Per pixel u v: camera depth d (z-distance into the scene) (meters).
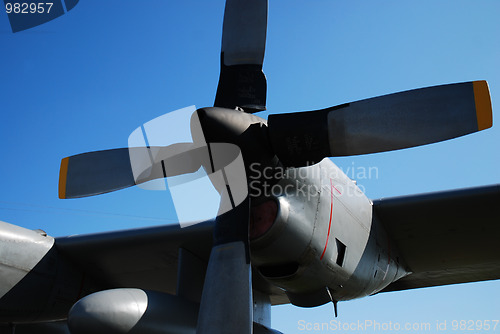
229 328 4.07
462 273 6.75
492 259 6.29
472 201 5.37
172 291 7.71
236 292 4.16
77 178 5.23
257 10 4.94
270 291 6.84
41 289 6.44
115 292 4.98
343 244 4.91
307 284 4.81
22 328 7.30
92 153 5.27
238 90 4.79
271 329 6.08
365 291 5.38
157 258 6.76
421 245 6.05
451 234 5.84
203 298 4.22
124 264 6.94
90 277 7.17
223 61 4.94
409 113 4.15
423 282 7.06
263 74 4.85
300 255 4.59
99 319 4.72
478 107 4.03
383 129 4.17
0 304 6.10
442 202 5.43
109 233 6.55
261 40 4.89
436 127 4.09
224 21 5.02
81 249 6.65
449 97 4.09
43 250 6.47
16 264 6.17
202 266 6.58
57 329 7.69
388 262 5.76
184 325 5.24
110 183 5.15
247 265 4.25
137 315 4.88
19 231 6.36
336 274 4.88
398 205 5.54
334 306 5.22
